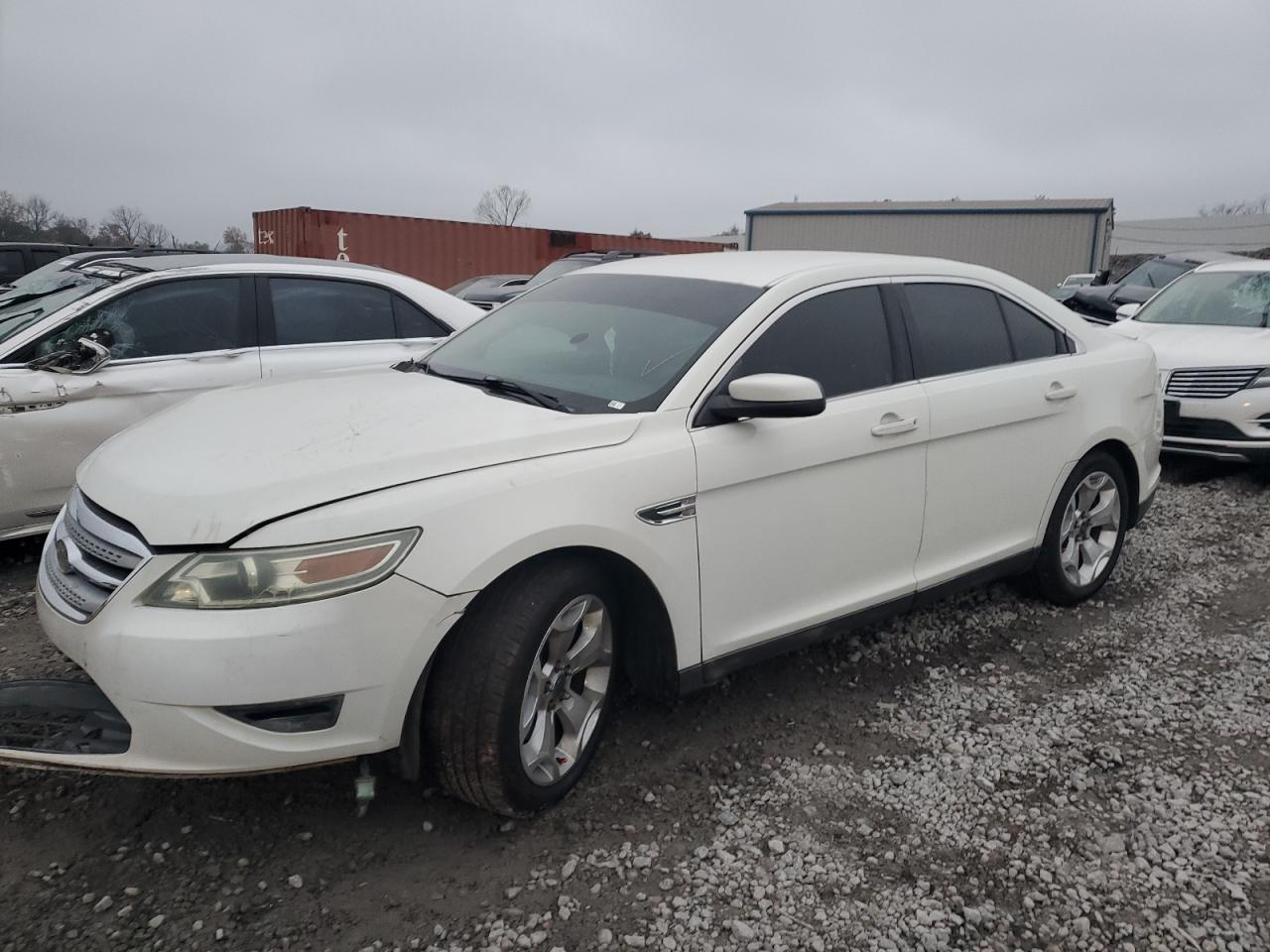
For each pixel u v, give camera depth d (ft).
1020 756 11.13
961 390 13.02
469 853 9.18
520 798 9.29
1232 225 229.66
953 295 13.66
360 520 8.23
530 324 12.94
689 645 10.51
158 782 10.15
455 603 8.53
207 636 7.89
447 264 76.33
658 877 8.92
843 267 12.53
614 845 9.36
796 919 8.41
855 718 11.98
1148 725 11.86
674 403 10.42
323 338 19.57
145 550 8.23
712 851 9.29
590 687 10.18
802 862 9.18
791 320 11.63
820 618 11.79
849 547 11.96
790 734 11.55
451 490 8.70
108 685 8.16
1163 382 24.31
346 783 10.21
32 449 15.89
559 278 14.49
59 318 16.79
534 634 9.01
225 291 18.60
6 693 9.10
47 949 7.81
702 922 8.34
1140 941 8.26
